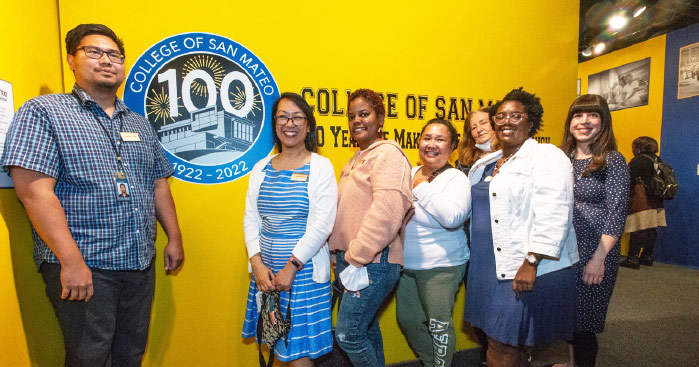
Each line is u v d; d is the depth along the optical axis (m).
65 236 1.26
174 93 1.88
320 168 1.55
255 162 2.04
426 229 1.72
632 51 5.30
